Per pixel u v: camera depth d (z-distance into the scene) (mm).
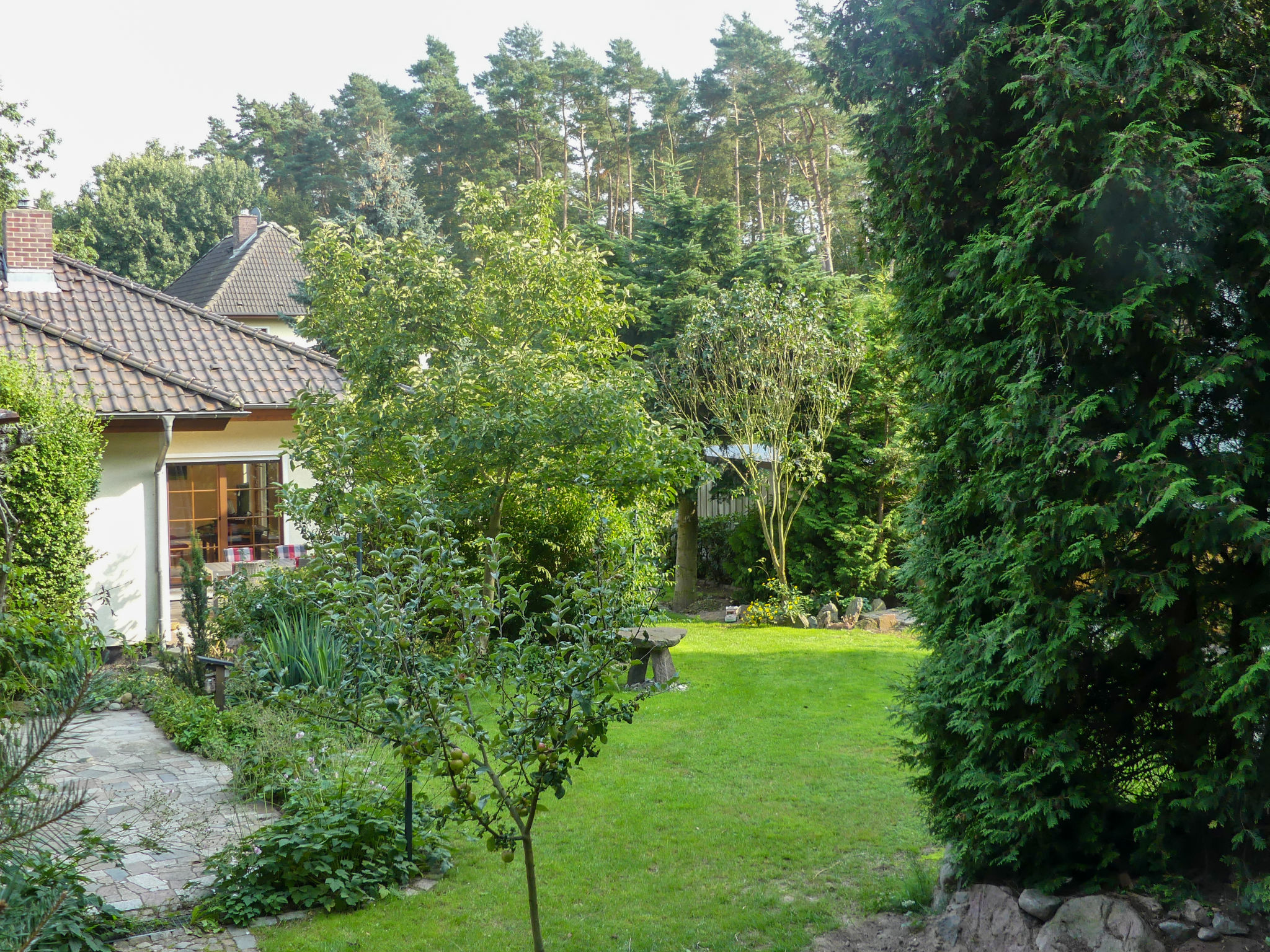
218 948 4727
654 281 19594
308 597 5012
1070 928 4277
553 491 11555
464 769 4051
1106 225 4270
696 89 37031
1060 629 4387
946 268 5004
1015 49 4648
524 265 11680
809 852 5977
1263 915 4133
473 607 4172
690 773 7629
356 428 10609
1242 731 3969
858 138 5449
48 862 4426
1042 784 4570
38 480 10234
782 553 16391
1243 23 4055
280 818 6352
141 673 10211
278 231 30688
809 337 16016
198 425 13000
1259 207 3918
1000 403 4809
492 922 5090
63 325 13797
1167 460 4082
